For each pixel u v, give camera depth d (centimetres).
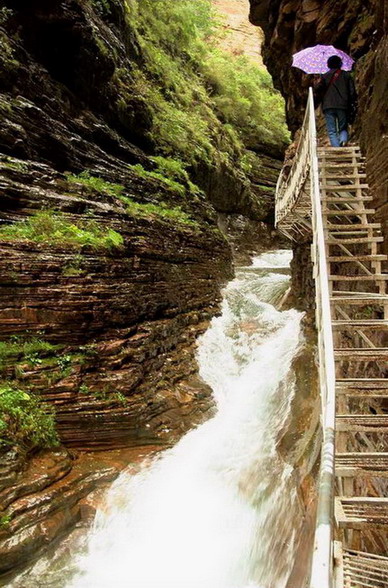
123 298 739
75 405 606
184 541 500
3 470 485
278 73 1333
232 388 824
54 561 454
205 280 1172
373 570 246
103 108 1209
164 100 1678
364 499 286
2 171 768
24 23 997
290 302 1177
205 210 1435
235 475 593
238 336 988
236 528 516
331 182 623
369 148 593
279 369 823
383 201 532
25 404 567
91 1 1251
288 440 612
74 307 666
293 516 478
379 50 596
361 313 571
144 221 968
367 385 358
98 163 1070
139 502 532
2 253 642
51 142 941
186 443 645
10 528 441
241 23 3456
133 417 630
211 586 453
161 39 2006
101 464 571
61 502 491
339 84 730
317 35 1000
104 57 1159
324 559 170
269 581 452
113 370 670
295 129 1372
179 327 909
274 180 2356
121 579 453
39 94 983
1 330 615
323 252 406
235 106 2406
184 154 1552
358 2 859
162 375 750
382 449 414
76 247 723
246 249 1975
